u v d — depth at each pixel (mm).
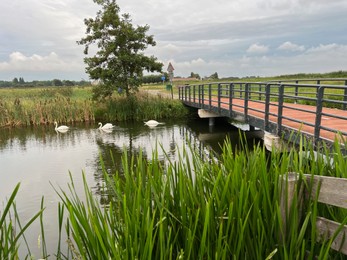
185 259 1814
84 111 18406
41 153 10680
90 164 8945
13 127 16844
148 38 18828
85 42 18359
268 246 1838
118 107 18766
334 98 11664
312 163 2055
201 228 1896
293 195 1804
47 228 4836
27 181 7594
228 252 1808
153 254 1823
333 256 1887
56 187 7031
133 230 1712
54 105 18344
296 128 5430
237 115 9188
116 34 18000
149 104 19234
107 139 12906
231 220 1812
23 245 4312
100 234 1670
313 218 1715
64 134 14477
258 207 1813
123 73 18531
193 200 2033
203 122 17234
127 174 2143
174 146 11031
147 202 1815
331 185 1673
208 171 2420
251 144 10594
